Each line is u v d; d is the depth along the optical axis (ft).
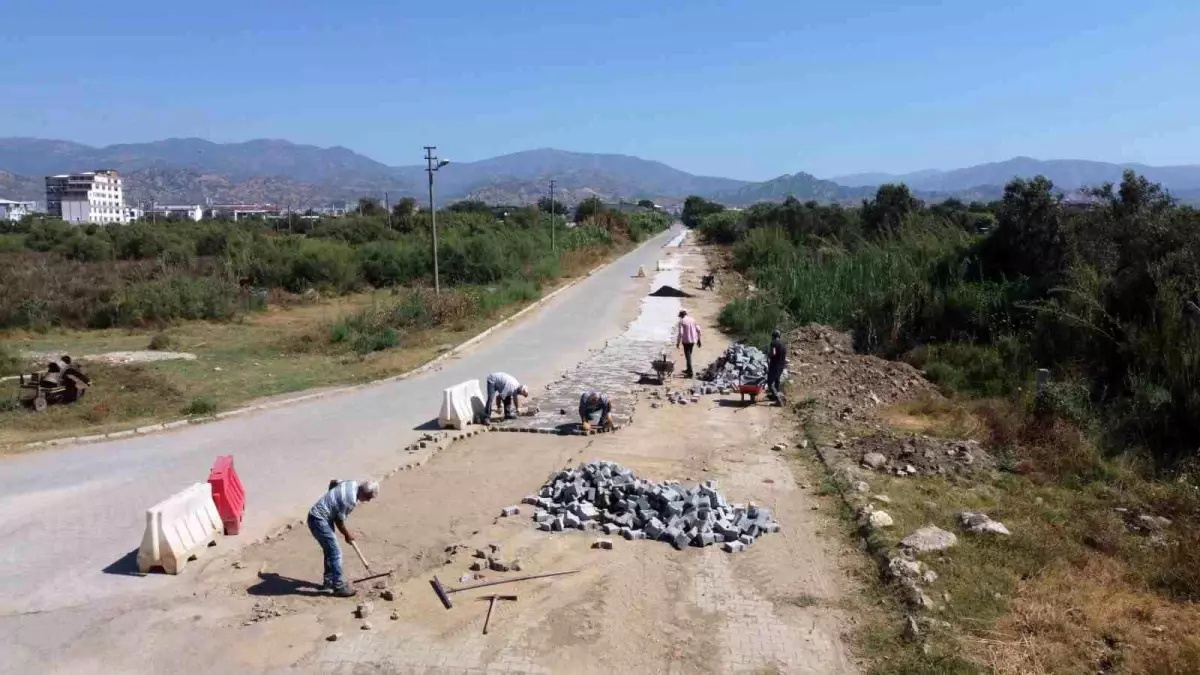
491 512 35.86
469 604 27.50
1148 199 70.79
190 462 43.75
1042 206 78.48
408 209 226.17
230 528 33.76
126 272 125.39
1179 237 59.82
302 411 54.85
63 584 29.17
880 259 92.17
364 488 28.71
